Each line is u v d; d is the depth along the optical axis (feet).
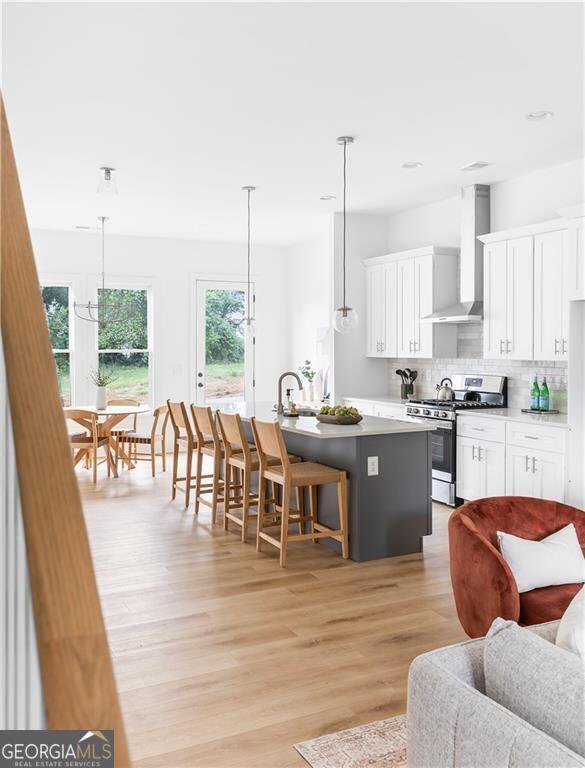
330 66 11.14
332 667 9.48
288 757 7.39
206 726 8.00
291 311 30.89
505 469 17.11
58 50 10.48
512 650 5.04
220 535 16.22
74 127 14.21
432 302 20.75
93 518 17.70
